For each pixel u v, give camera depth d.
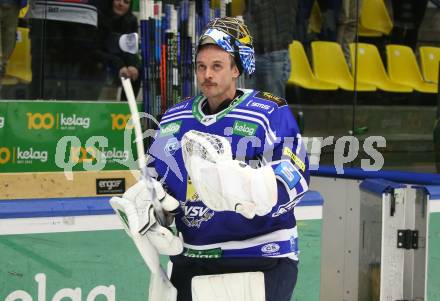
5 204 8.63
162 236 5.76
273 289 6.09
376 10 13.66
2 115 8.93
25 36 10.06
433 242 10.47
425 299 10.44
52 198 9.18
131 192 5.88
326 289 12.45
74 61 10.44
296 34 12.82
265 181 5.36
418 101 13.59
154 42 10.26
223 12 10.88
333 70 13.26
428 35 14.11
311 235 9.55
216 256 6.09
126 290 8.91
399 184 10.38
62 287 8.63
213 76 5.95
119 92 10.58
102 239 8.73
